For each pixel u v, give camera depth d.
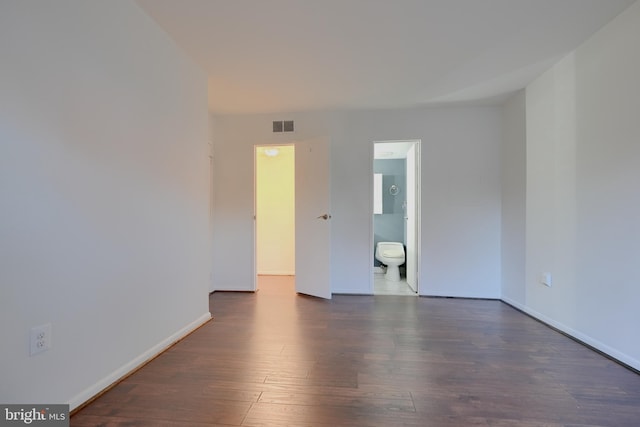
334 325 2.77
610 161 2.14
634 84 1.96
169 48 2.28
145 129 2.02
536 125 2.98
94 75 1.62
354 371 1.91
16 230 1.25
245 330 2.63
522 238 3.22
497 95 3.41
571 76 2.51
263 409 1.52
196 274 2.66
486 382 1.78
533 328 2.71
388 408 1.53
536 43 2.37
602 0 1.90
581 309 2.40
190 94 2.57
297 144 4.02
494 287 3.73
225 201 4.10
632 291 1.97
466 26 2.16
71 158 1.49
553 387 1.73
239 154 4.08
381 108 3.83
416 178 4.04
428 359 2.08
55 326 1.41
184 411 1.50
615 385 1.76
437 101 3.58
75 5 1.51
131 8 1.88
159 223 2.16
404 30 2.21
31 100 1.31
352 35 2.27
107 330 1.71
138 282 1.95
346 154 3.95
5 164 1.21
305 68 2.78
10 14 1.23
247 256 4.07
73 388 1.50
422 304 3.48
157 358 2.08
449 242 3.80
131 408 1.52
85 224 1.57
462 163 3.78
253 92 3.30
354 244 3.94
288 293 3.99
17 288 1.26
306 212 3.93
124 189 1.83
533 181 3.02
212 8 1.95
